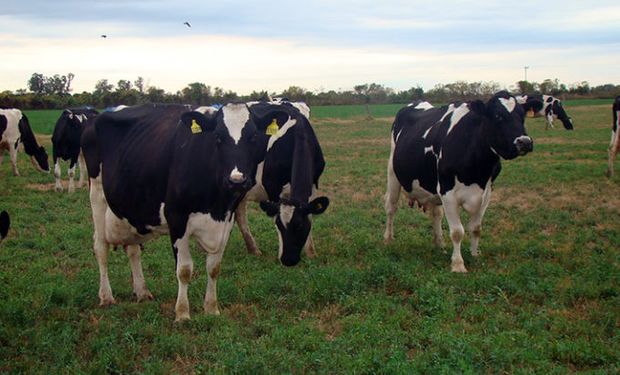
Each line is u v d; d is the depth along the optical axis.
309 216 8.76
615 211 13.60
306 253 10.38
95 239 8.20
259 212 14.34
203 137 6.99
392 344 6.32
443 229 12.34
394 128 11.59
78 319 7.55
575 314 7.24
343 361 5.89
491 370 5.77
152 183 7.24
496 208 14.27
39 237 11.72
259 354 6.11
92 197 8.20
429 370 5.66
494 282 8.32
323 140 35.62
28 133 20.86
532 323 6.81
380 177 19.91
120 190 7.49
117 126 7.94
